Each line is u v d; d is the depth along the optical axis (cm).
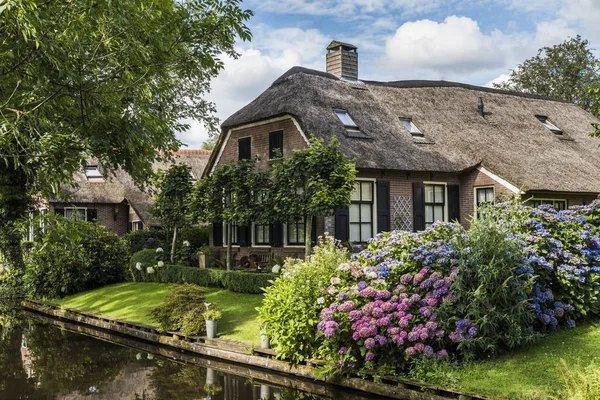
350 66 2019
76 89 811
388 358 773
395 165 1606
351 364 789
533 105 2391
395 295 794
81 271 1855
